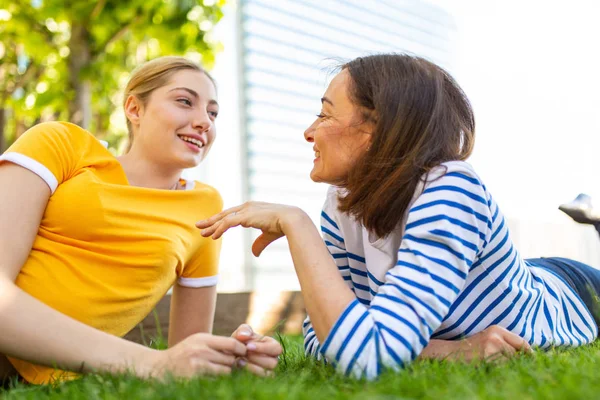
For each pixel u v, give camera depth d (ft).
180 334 7.00
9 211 5.10
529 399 3.14
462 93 5.59
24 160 5.31
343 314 4.36
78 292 5.41
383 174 5.08
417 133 5.06
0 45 20.38
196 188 6.89
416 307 4.39
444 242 4.61
